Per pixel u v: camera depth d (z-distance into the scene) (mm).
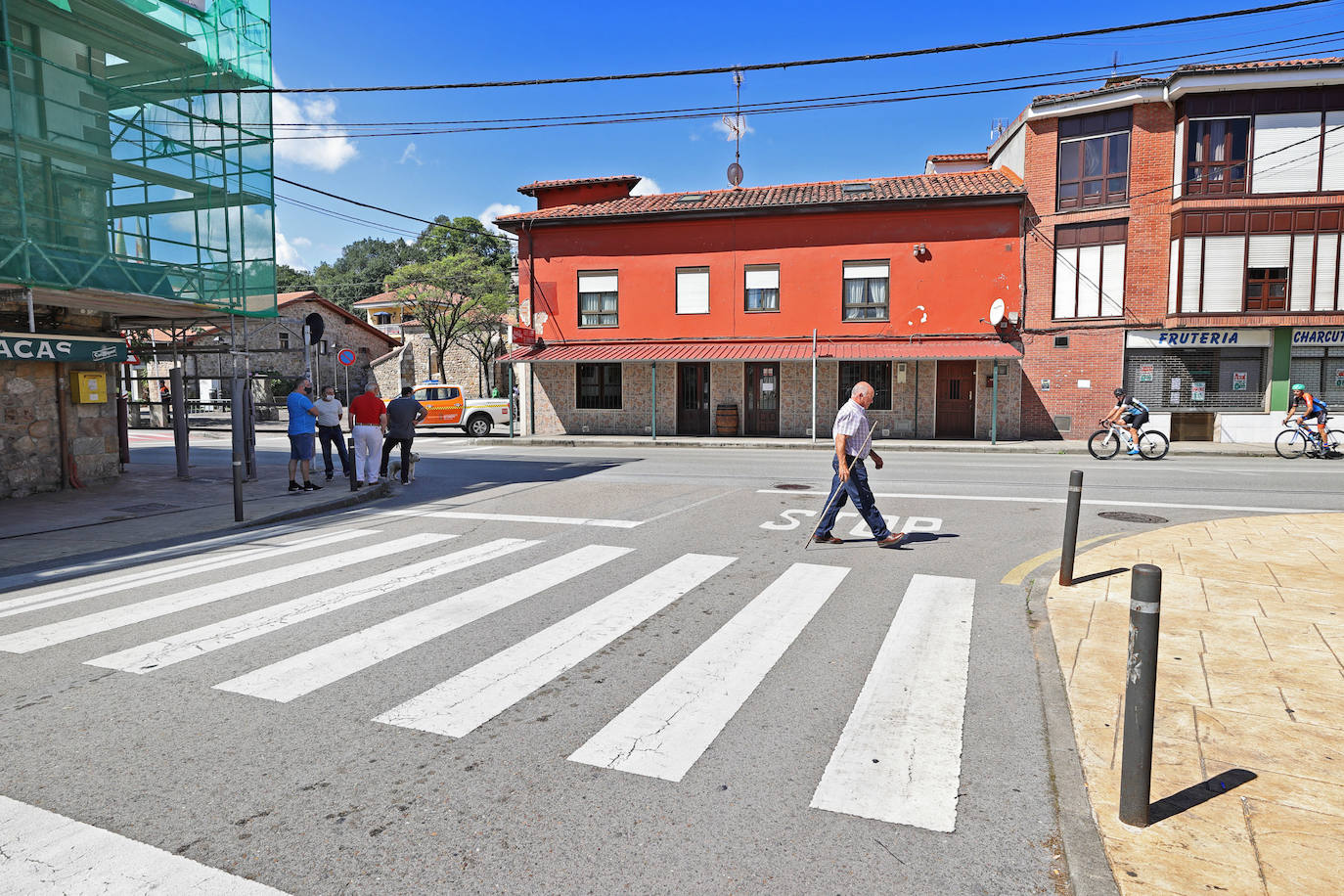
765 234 22891
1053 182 21172
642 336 23906
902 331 22125
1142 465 15086
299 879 2525
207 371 36812
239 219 13633
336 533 8641
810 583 6207
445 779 3162
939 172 27016
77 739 3529
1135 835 2678
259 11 13703
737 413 23438
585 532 8422
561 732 3584
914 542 7766
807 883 2498
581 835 2766
